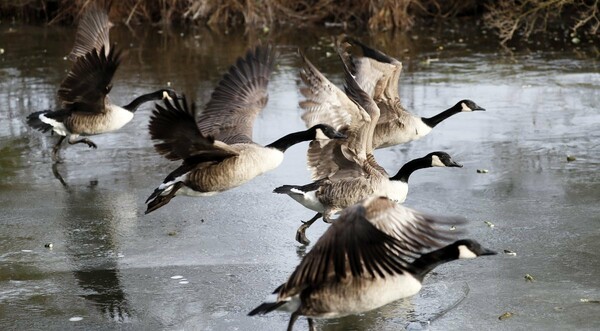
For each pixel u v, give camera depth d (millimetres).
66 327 9688
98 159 16078
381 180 11273
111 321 9844
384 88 14078
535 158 15500
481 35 26391
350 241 7738
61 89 14453
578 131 16938
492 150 16047
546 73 21375
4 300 10367
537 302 10125
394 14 27422
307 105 11516
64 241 12234
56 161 15891
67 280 10953
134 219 13062
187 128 9555
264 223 12883
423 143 16578
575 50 23953
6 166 15641
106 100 15422
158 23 29219
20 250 11922
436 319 9797
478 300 10234
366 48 14273
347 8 28344
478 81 20703
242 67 12180
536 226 12406
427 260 8664
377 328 9617
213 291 10617
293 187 11656
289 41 25922
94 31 15188
